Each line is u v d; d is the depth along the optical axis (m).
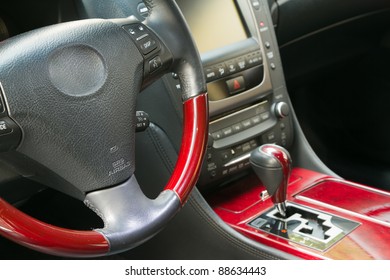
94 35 0.90
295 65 1.90
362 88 1.91
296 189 1.40
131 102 0.93
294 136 1.50
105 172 0.90
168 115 1.25
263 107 1.42
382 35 1.90
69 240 0.83
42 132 0.86
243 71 1.37
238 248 1.24
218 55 1.34
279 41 1.79
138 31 0.95
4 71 0.84
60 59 0.88
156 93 1.25
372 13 1.86
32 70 0.86
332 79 1.96
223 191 1.41
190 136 1.00
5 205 0.80
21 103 0.85
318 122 2.00
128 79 0.92
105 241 0.86
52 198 1.40
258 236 1.24
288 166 1.22
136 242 0.88
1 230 0.80
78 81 0.88
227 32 1.39
